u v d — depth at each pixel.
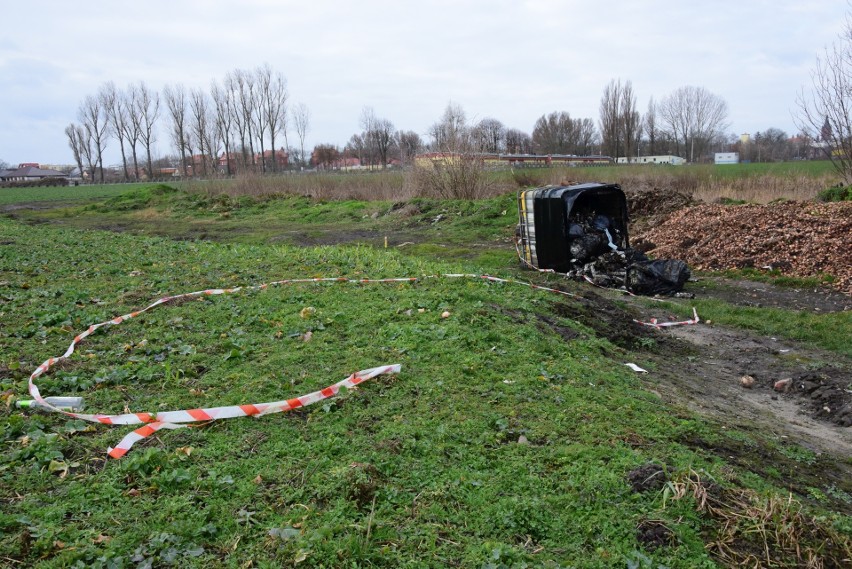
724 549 3.91
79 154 99.50
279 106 75.88
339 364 6.25
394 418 5.23
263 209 29.38
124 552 3.50
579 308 9.60
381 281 9.52
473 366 6.31
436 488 4.27
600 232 12.87
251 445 4.72
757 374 7.89
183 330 7.22
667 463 4.80
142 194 34.34
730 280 12.91
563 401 5.79
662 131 90.25
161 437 4.77
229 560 3.52
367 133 81.50
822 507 4.68
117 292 9.05
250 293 8.81
